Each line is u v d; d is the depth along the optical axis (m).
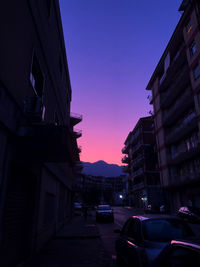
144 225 4.23
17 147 5.31
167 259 2.26
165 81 33.06
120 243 5.12
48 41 8.75
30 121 5.95
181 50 27.19
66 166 15.80
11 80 4.80
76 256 7.13
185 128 26.73
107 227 15.98
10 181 5.14
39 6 7.23
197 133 26.05
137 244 3.89
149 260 3.15
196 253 1.81
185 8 26.83
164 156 32.81
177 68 30.09
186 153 26.22
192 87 24.86
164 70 33.09
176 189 30.53
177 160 29.67
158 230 4.09
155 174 45.16
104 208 21.70
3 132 4.48
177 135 29.30
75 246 8.91
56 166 11.27
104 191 103.44
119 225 17.31
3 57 4.36
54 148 5.38
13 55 4.95
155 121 36.88
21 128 5.04
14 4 5.03
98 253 7.61
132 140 56.66
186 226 4.34
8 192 5.01
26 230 6.82
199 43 23.39
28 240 6.80
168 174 31.28
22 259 6.41
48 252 7.64
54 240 10.41
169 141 31.92
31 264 6.03
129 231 4.86
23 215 6.51
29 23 6.26
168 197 32.88
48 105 9.26
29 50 6.28
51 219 10.66
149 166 45.69
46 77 8.72
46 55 8.38
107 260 6.63
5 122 4.40
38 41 7.29
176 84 28.75
